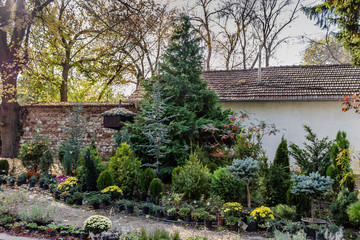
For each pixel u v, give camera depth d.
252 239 5.30
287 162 7.50
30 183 9.12
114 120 10.07
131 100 13.70
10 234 5.14
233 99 13.73
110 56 22.83
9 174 10.30
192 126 9.84
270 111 13.59
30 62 17.33
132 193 8.08
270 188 6.91
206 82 11.04
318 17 11.10
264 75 15.73
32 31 17.97
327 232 5.14
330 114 12.82
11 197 6.69
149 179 7.85
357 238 5.30
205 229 5.36
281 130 13.25
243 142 7.89
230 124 9.65
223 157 9.36
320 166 7.77
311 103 13.12
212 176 7.16
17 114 15.84
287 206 6.21
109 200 7.31
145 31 21.92
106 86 23.52
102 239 4.83
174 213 6.41
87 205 7.45
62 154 10.29
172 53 10.95
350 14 9.54
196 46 10.82
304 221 5.69
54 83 21.06
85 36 22.30
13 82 16.28
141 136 9.90
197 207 6.87
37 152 10.15
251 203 7.11
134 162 8.25
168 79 10.37
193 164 7.72
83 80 24.42
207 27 26.52
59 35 19.06
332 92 12.70
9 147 15.45
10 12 16.41
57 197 7.90
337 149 7.26
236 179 6.70
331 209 6.11
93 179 8.15
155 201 7.29
